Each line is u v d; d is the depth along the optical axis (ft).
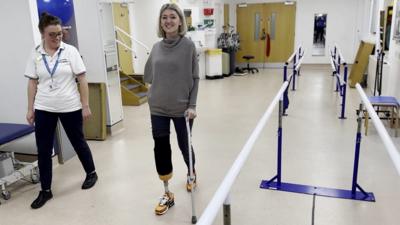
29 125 10.71
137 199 9.70
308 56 38.29
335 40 37.24
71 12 12.42
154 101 8.30
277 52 38.27
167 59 8.04
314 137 14.48
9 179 10.03
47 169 9.69
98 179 11.02
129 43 26.05
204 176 10.94
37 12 11.28
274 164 11.76
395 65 17.57
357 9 35.68
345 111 18.61
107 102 15.24
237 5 38.14
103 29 14.75
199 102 21.76
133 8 26.07
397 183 10.12
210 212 3.28
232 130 15.79
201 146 13.75
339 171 11.09
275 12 37.35
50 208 9.41
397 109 14.51
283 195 9.64
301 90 24.57
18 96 11.85
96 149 13.82
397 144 13.55
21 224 8.69
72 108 9.72
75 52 9.67
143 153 13.21
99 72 14.99
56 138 12.24
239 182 10.46
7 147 12.24
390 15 19.93
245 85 27.48
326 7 36.50
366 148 12.96
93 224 8.57
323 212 8.74
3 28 11.33
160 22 8.02
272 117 17.83
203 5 30.25
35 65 9.30
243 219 8.50
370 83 24.22
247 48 38.93
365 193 9.43
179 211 8.96
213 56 30.40
